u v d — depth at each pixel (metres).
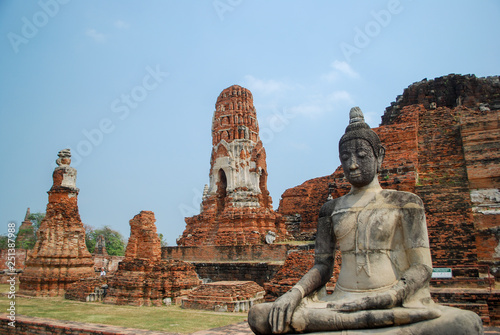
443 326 5.98
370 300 6.44
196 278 24.39
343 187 21.50
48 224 28.23
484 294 13.20
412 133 25.03
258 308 7.18
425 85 39.50
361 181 7.73
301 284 7.40
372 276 7.03
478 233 19.16
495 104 36.91
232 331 11.55
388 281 6.94
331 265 7.99
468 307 12.95
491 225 19.31
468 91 37.72
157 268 22.81
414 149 24.52
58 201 28.72
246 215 31.72
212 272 27.41
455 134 25.11
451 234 18.39
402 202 7.30
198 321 15.83
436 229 18.78
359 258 7.23
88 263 28.80
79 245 28.84
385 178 21.30
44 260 27.19
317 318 6.59
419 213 7.16
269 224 32.25
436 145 24.92
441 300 13.56
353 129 8.00
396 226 7.25
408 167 21.38
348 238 7.49
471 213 18.78
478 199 20.55
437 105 38.03
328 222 8.09
